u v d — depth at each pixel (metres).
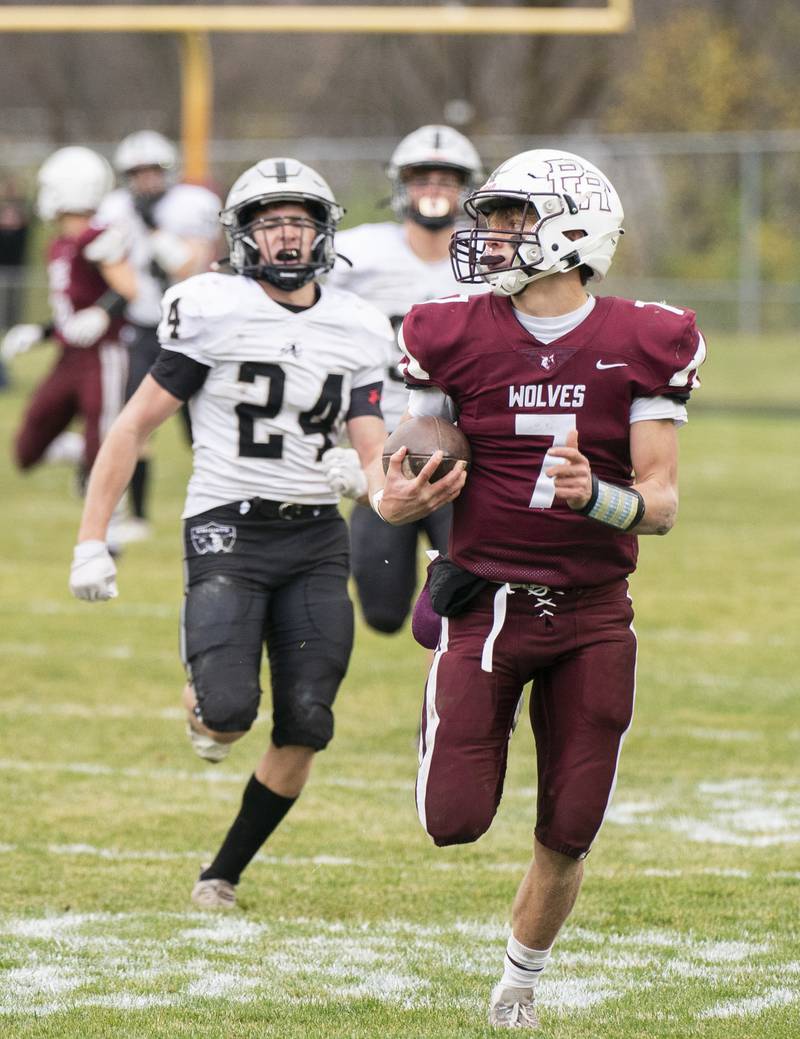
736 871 17.20
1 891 16.23
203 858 17.45
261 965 14.34
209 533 16.02
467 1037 12.59
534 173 12.55
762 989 13.82
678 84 97.81
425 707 12.76
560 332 12.56
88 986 13.72
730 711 24.16
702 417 65.12
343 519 16.59
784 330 81.31
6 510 42.09
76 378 33.91
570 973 14.23
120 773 20.69
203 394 16.20
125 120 112.75
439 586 12.81
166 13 50.50
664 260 82.25
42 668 26.09
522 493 12.55
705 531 40.50
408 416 13.07
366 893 16.45
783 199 81.06
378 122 111.81
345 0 78.94
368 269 22.55
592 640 12.66
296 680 15.63
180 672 26.11
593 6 65.56
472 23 50.88
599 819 12.49
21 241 79.31
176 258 33.50
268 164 16.14
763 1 105.56
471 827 12.45
